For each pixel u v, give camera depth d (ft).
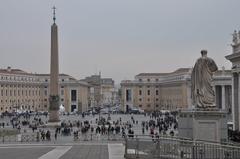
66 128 238.68
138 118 474.08
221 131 79.00
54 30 276.41
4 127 301.84
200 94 80.79
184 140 76.69
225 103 426.51
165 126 234.79
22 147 157.69
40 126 284.82
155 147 89.10
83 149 145.07
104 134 227.20
